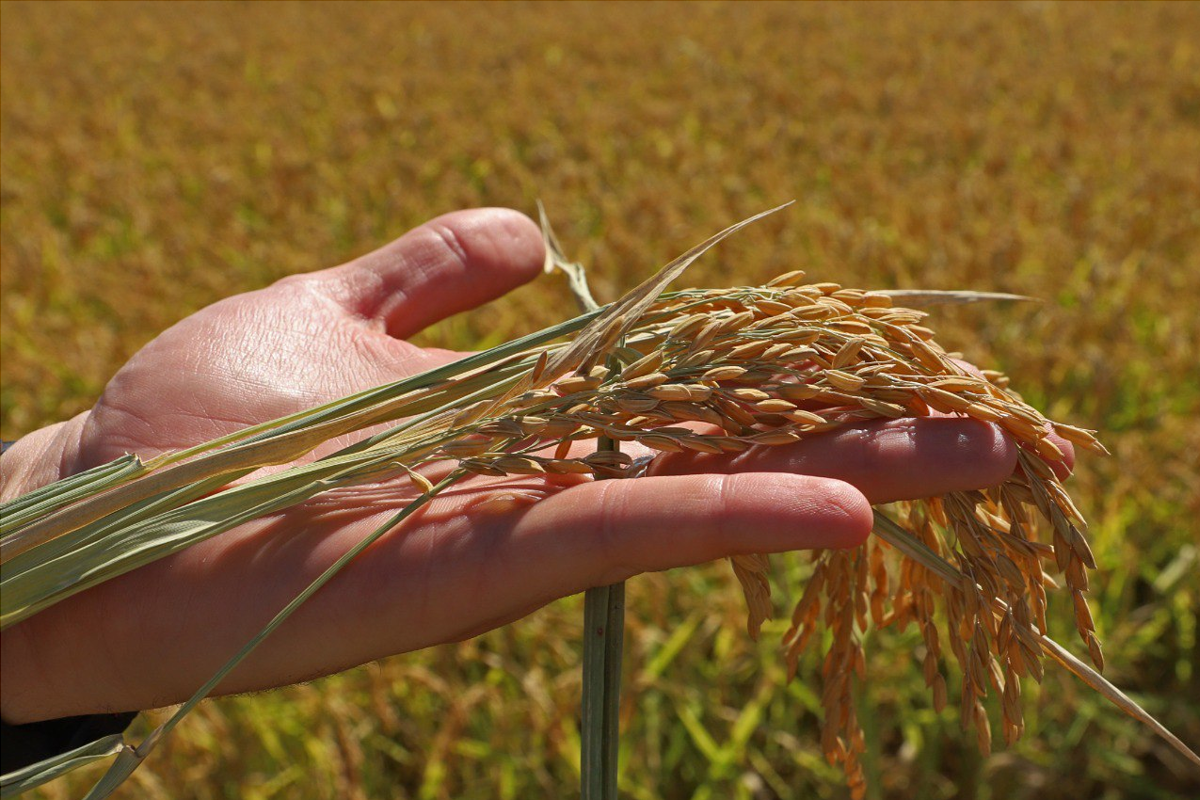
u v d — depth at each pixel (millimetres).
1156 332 922
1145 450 759
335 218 1291
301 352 414
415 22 2607
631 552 322
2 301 1059
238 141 1658
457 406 338
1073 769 642
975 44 2238
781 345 323
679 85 1930
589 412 323
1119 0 2693
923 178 1326
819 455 328
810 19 2545
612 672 331
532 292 919
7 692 361
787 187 1319
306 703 583
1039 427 318
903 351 340
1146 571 699
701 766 628
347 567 343
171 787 567
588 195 1320
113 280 1047
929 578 339
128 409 396
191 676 351
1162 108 1706
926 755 625
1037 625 321
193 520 325
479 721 622
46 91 2016
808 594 351
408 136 1645
